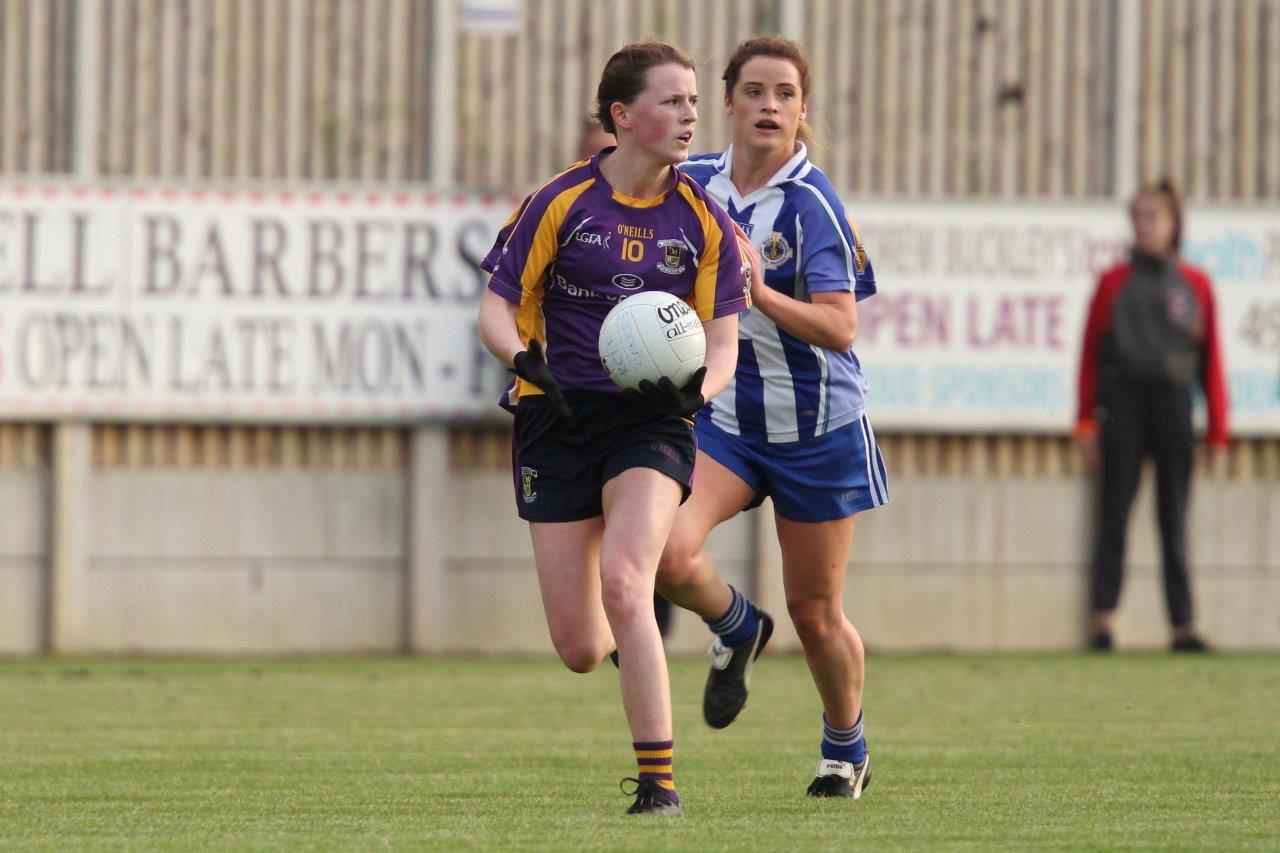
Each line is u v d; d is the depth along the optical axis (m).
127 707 29.56
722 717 21.23
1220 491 41.78
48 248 38.50
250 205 38.94
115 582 39.16
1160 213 39.41
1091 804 19.42
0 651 38.81
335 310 39.19
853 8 40.53
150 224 38.75
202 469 39.38
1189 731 27.00
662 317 17.45
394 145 39.69
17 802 19.44
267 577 39.59
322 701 30.61
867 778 20.34
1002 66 40.94
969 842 16.50
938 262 40.38
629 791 20.33
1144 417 39.91
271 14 39.31
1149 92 41.31
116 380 38.72
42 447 38.91
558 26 39.91
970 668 36.72
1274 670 36.38
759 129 19.80
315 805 19.17
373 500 39.78
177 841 16.50
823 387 19.66
